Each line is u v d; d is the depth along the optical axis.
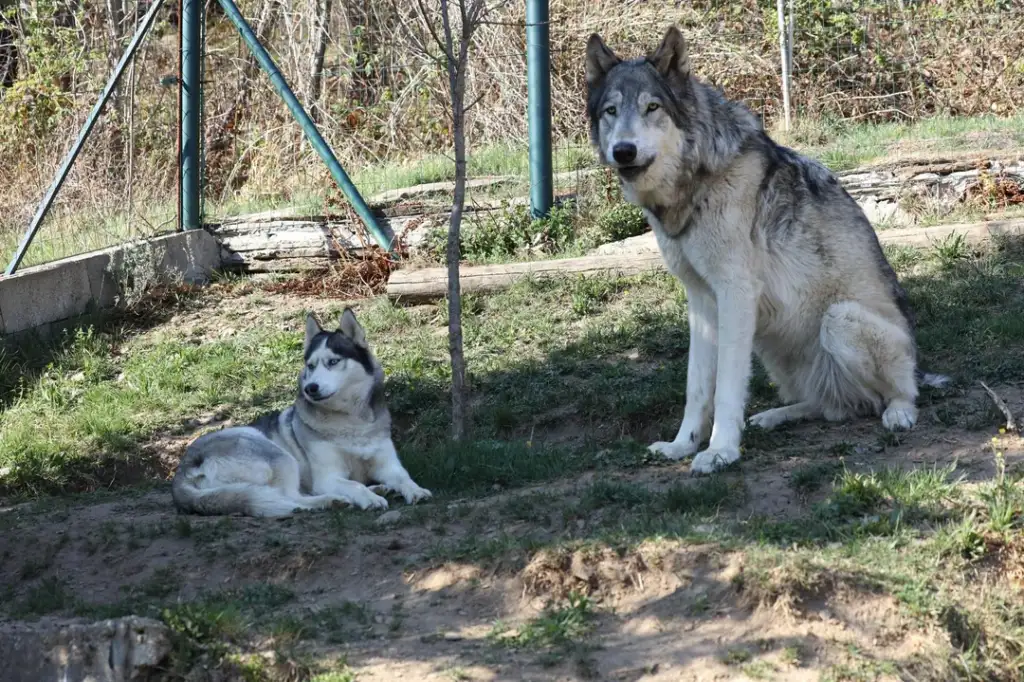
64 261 10.43
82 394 9.05
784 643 3.86
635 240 10.24
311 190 13.15
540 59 10.73
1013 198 9.91
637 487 5.39
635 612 4.18
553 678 3.76
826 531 4.61
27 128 15.72
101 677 4.11
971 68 14.07
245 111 15.88
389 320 9.59
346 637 4.24
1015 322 7.12
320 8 15.85
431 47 14.48
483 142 14.38
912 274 8.59
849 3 14.55
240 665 4.05
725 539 4.47
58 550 5.71
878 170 10.50
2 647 4.21
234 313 10.48
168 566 5.27
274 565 5.08
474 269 9.90
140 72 15.55
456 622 4.33
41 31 16.16
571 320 9.07
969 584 4.21
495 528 5.23
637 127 5.63
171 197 13.10
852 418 6.33
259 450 6.06
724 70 14.50
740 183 5.89
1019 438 5.46
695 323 6.20
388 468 6.35
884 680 3.65
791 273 6.11
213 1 16.98
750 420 6.46
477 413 7.68
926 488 4.84
